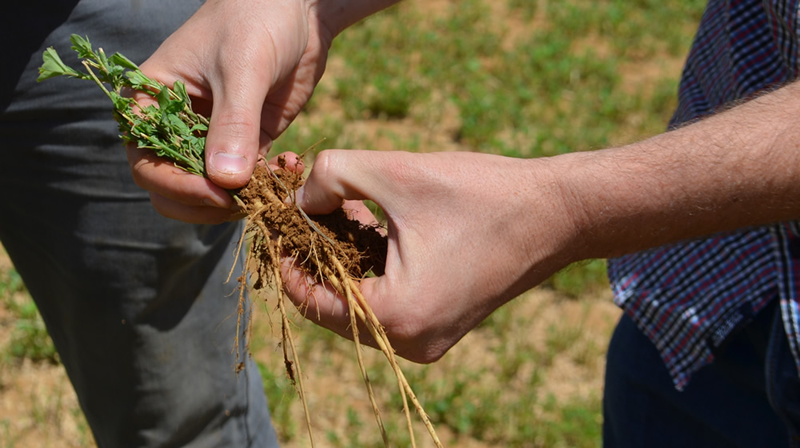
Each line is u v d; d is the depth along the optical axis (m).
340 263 0.66
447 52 2.31
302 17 0.73
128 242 0.79
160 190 0.68
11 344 1.22
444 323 0.64
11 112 0.77
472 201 0.63
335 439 1.11
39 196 0.79
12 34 0.75
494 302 0.64
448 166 0.63
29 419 1.11
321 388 1.20
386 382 1.21
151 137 0.68
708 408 0.78
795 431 0.71
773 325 0.71
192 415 0.85
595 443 1.14
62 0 0.74
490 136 1.90
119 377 0.83
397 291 0.63
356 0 0.76
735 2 0.73
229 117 0.68
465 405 1.19
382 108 1.98
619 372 0.82
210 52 0.70
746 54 0.72
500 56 2.32
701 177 0.62
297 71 0.75
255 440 0.89
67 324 0.83
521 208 0.62
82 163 0.77
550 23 2.58
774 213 0.63
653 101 2.12
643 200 0.62
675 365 0.76
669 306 0.76
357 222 0.69
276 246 0.68
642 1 2.75
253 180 0.69
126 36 0.76
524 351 1.32
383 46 2.33
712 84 0.76
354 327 0.64
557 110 2.05
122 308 0.81
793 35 0.68
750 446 0.76
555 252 0.63
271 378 1.17
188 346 0.83
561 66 2.24
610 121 2.03
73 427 1.11
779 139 0.61
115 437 0.86
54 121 0.76
